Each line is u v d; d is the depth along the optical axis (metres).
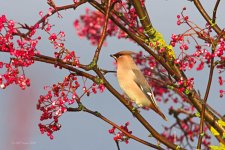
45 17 9.14
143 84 12.72
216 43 10.16
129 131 9.48
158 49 11.32
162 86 13.61
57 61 9.06
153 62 13.59
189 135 14.96
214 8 10.62
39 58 9.02
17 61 8.92
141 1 11.95
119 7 12.38
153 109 12.80
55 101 9.05
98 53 9.09
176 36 10.62
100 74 9.09
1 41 8.97
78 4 9.79
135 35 11.20
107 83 9.08
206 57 10.44
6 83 8.75
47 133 9.23
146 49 11.11
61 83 9.06
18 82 8.65
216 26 10.66
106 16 9.24
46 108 9.12
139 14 11.80
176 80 11.16
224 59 10.11
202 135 9.41
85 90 9.11
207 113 10.99
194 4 11.09
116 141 9.47
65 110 9.07
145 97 12.59
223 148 9.27
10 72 8.78
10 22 8.97
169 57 11.14
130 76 12.70
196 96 10.84
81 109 9.16
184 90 10.80
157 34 11.43
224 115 11.05
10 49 8.98
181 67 10.77
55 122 9.24
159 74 13.70
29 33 9.02
